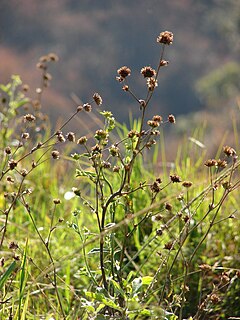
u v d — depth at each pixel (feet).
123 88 11.78
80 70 97.96
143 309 11.33
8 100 19.85
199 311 12.60
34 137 20.52
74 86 96.58
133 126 18.97
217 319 14.17
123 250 12.20
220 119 74.08
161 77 101.24
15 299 13.19
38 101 20.12
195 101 94.27
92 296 11.23
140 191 16.87
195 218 16.51
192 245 15.92
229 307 14.71
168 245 12.15
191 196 17.11
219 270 15.39
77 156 11.74
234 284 14.97
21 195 12.54
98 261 15.79
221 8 105.40
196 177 18.63
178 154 19.47
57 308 13.38
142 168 17.90
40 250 15.88
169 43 11.54
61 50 101.19
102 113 11.78
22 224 17.25
